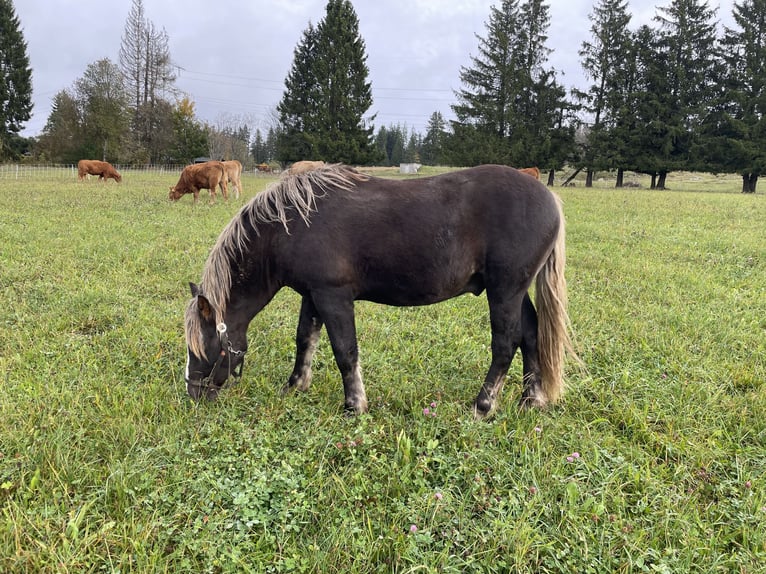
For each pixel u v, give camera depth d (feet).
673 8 104.94
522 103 118.73
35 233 27.07
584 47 113.80
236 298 10.55
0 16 135.74
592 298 18.85
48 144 144.87
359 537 7.03
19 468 8.26
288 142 138.00
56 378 11.33
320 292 9.98
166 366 12.54
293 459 8.70
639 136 105.60
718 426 10.16
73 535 6.82
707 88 103.71
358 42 129.08
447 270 9.93
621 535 7.16
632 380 12.06
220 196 57.41
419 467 8.63
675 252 26.89
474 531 7.27
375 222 9.70
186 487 8.04
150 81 145.28
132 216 36.04
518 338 10.57
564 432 9.98
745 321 16.05
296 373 11.73
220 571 6.72
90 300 16.81
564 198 62.90
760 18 100.63
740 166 99.25
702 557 6.91
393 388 11.72
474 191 9.98
